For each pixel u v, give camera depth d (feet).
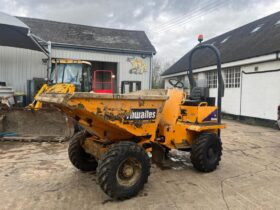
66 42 53.78
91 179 15.79
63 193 13.91
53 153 21.16
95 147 14.79
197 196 13.82
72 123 25.52
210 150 17.31
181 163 19.19
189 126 17.03
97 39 59.36
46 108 25.82
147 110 14.07
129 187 13.19
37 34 54.49
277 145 26.04
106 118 12.59
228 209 12.49
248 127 37.99
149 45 61.77
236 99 47.09
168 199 13.42
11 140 24.94
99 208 12.39
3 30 38.09
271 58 38.27
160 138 16.25
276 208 12.67
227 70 49.62
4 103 28.73
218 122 18.69
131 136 14.52
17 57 48.60
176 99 17.21
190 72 20.49
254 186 15.25
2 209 12.16
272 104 38.96
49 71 36.88
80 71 34.55
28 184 15.01
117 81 58.23
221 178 16.42
